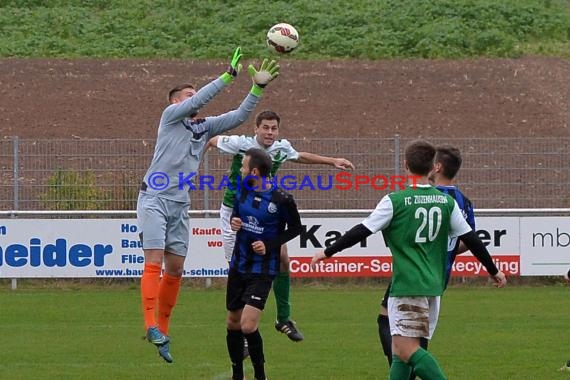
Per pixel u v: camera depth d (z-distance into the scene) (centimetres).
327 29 9012
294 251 4638
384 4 9588
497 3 9625
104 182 4697
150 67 8194
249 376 2711
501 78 8069
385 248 4656
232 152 2803
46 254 4594
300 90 7675
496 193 4856
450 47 8694
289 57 8469
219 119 2597
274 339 3306
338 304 4147
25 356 2981
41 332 3447
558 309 4009
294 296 4403
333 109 7294
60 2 9731
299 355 3006
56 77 7900
